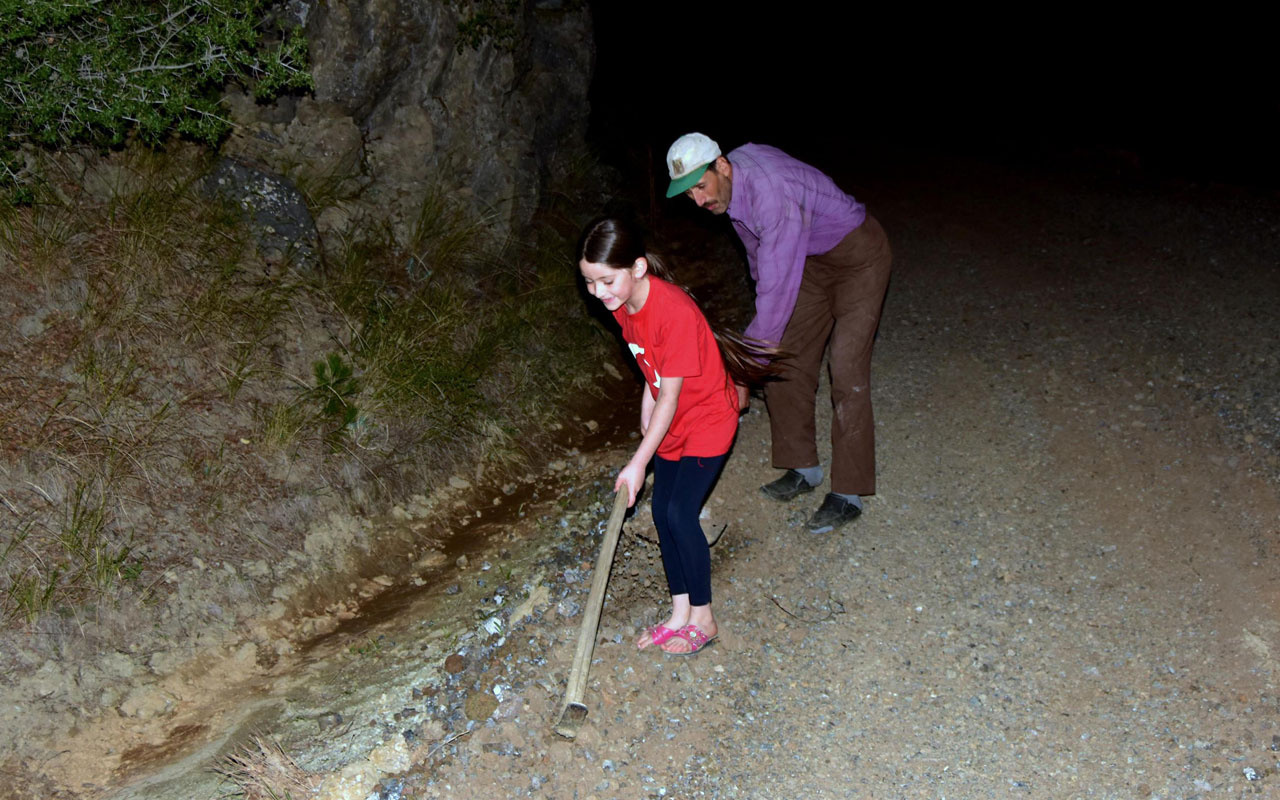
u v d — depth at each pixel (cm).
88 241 488
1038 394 530
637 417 564
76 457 416
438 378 521
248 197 535
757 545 442
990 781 328
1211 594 389
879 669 375
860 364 422
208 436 450
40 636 365
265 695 372
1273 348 543
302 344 507
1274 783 314
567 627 392
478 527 475
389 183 607
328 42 567
